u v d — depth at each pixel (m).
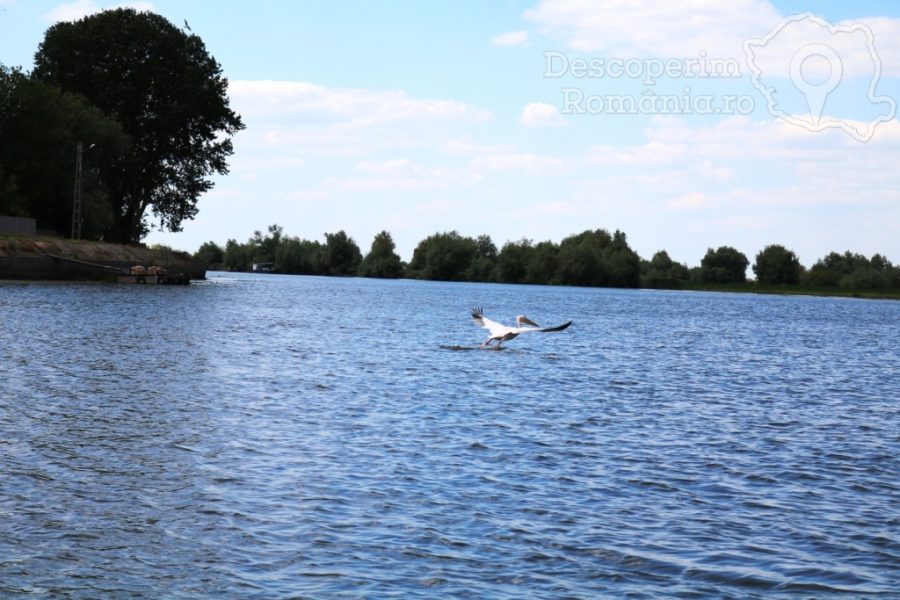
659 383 37.84
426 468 20.09
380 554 14.59
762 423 28.12
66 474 18.56
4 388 28.95
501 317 88.19
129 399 27.88
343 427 24.58
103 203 125.38
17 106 121.69
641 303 149.62
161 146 130.38
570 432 25.12
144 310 71.06
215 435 22.88
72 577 13.40
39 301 75.19
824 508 18.09
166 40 130.00
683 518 17.11
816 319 115.00
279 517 16.23
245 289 129.00
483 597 13.11
